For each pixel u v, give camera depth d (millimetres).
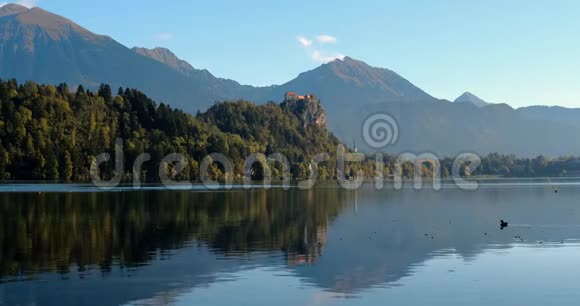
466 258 47531
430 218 81062
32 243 53250
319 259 46656
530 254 49375
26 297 34656
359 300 34500
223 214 82812
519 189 190125
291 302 34000
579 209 97375
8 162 182625
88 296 34906
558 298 35031
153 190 148875
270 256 47688
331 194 148375
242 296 35125
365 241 56812
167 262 44719
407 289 36969
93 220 72312
